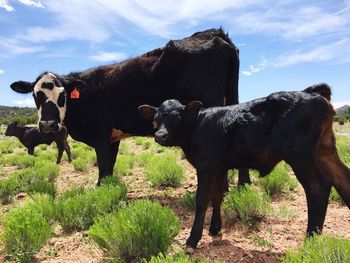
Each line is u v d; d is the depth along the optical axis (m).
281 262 1.65
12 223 1.86
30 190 3.21
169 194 3.13
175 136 1.89
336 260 1.31
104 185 2.66
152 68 3.05
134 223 1.71
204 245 1.89
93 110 3.18
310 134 1.63
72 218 2.24
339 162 1.80
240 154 1.78
